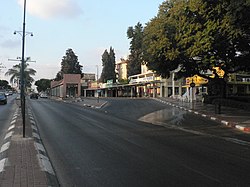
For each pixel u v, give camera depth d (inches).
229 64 1332.4
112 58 4724.4
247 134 643.5
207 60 1078.4
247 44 1042.7
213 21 827.4
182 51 1094.4
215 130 704.4
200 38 875.4
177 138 562.6
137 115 1104.8
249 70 1446.9
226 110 1274.6
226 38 879.1
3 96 1923.0
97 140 524.4
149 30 1200.2
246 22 761.0
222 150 446.6
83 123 802.2
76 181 287.1
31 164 332.2
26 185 262.2
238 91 2827.3
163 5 1200.8
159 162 362.0
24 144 446.0
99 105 1678.2
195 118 995.3
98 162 362.0
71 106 1694.1
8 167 319.0
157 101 2100.1
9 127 663.1
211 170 326.6
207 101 1808.6
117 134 601.6
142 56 1412.4
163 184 276.2
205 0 798.5
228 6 725.3
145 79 3006.9
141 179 291.7
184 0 1015.6
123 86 3499.0
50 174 304.2
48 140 523.5
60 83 3430.1
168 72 1443.2
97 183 280.2
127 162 361.7
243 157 397.4
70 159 378.6
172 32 1091.9
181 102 1920.5
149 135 594.2
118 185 273.6
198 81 2070.6
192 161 369.1
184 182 282.7
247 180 290.2
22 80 1190.3
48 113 1145.4
